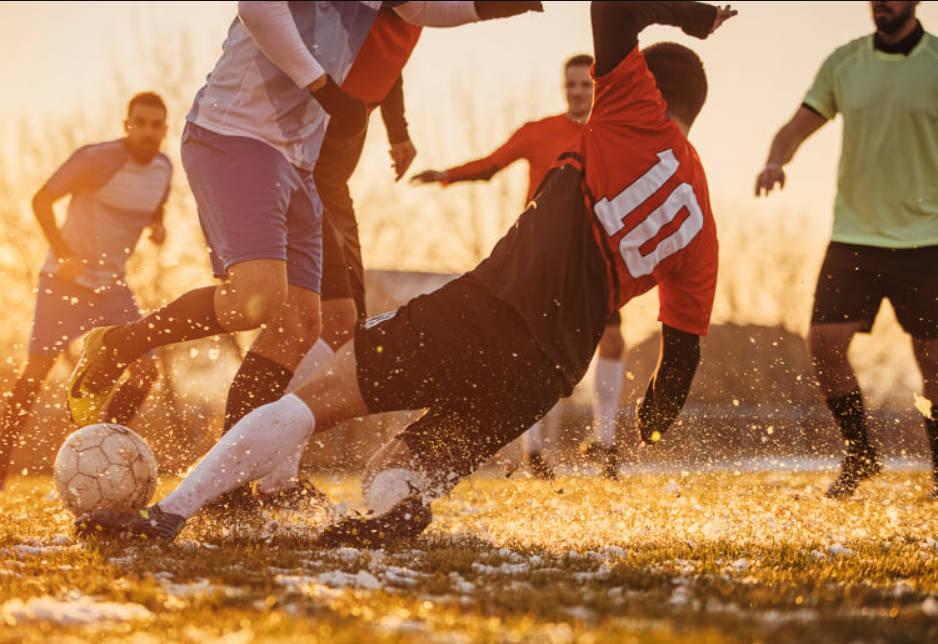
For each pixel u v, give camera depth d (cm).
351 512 515
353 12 586
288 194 568
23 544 468
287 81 558
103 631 282
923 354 832
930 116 807
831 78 849
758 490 836
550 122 1081
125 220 950
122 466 512
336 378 496
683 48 560
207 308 565
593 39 524
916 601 343
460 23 609
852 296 831
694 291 542
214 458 487
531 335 493
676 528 586
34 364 945
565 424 2358
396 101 799
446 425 505
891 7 805
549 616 310
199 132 565
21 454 1652
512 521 615
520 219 513
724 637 276
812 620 299
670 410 570
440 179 1077
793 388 3519
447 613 310
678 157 523
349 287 686
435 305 499
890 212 826
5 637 271
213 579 365
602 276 508
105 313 955
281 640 269
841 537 550
